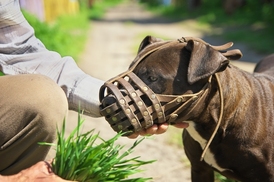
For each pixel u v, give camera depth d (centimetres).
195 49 212
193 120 234
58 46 743
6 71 220
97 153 197
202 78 207
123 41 1217
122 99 205
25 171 194
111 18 2242
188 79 207
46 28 794
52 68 229
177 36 1352
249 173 247
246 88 246
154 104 209
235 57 232
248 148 241
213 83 228
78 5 2056
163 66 215
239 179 257
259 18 1449
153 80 214
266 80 267
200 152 260
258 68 353
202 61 210
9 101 191
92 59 873
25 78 198
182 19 1930
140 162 206
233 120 239
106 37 1318
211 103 231
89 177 197
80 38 1115
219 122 230
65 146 198
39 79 199
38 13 1079
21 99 191
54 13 1384
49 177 188
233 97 237
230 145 243
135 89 212
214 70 207
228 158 248
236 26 1443
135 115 207
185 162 375
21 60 224
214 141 244
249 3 1622
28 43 226
